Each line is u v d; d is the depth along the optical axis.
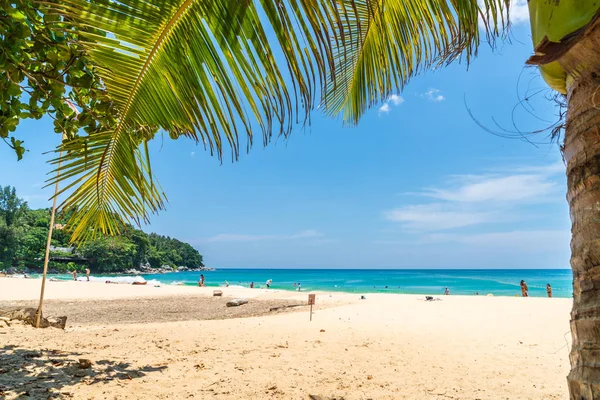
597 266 1.50
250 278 99.06
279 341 8.05
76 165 2.71
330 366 6.03
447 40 2.21
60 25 1.78
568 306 15.31
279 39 1.44
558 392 4.96
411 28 2.39
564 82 1.84
